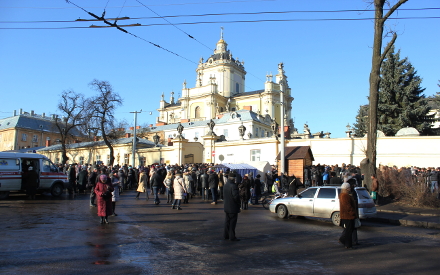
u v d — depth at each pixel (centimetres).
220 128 6550
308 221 1412
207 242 957
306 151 2511
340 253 858
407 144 2748
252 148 3303
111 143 4634
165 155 3825
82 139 5575
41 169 2089
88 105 4400
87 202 1872
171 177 1944
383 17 1864
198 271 678
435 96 4044
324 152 2998
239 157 3372
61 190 2166
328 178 2220
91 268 677
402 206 1752
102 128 4300
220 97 8394
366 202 1357
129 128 7744
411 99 3631
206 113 8200
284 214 1479
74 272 648
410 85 3569
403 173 1905
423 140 2702
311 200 1403
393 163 2759
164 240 968
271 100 8256
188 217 1417
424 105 3597
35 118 7962
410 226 1364
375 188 1778
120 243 912
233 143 3428
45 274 632
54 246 855
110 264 710
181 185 1675
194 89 8619
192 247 891
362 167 1906
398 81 3662
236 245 927
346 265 748
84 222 1230
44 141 7900
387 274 687
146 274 650
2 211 1453
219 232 1104
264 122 6819
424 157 2672
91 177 1705
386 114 3669
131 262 730
